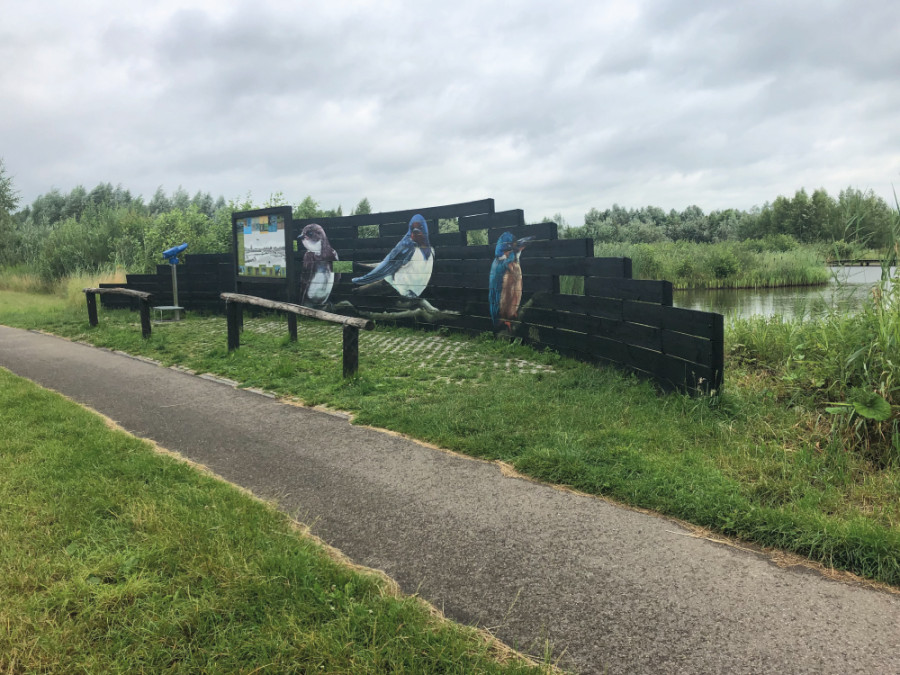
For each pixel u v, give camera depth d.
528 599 2.64
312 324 12.76
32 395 6.34
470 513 3.52
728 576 2.81
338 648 2.21
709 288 24.61
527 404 5.55
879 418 4.05
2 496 3.59
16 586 2.63
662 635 2.38
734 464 3.98
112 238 23.70
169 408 6.09
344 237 12.59
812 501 3.39
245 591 2.57
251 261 11.34
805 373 5.36
